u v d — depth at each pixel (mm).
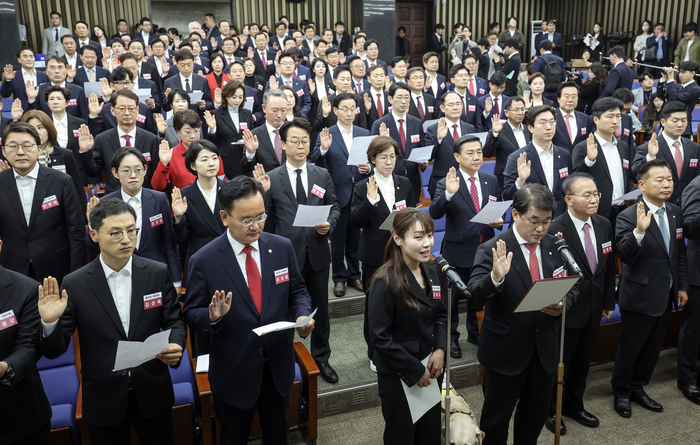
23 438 2189
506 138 4914
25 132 3188
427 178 5703
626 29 13375
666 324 3422
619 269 4578
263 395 2389
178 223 3289
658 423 3354
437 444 2477
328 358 3600
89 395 2260
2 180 3275
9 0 9398
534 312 2574
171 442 2465
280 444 2441
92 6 11898
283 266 2422
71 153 4051
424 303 2363
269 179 3422
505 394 2658
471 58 7715
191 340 3459
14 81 6473
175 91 5051
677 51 11016
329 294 4410
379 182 3740
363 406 3459
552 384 2695
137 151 3273
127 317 2318
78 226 3416
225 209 2223
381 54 12141
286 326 2145
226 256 2322
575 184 2977
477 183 3826
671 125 4395
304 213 3084
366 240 3746
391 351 2295
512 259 2621
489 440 2770
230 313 2285
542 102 6371
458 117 4891
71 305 2225
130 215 2219
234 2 12719
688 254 3539
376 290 2359
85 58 7016
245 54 9758
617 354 3479
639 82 9484
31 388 2207
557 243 2551
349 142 4539
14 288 2182
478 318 3822
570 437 3209
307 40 10484
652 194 3266
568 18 14875
